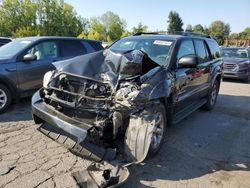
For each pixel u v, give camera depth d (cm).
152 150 396
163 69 426
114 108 348
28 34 5753
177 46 500
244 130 571
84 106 361
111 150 358
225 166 404
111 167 349
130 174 359
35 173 346
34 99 417
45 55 658
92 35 6356
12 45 656
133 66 380
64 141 389
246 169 399
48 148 415
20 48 624
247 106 787
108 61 411
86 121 359
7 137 447
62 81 393
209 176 372
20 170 351
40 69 632
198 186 346
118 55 412
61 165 368
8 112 580
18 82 595
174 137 502
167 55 479
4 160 372
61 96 388
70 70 396
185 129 552
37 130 441
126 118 354
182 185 345
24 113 577
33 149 409
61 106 383
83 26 8012
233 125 600
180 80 478
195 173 377
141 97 353
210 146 473
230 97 914
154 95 373
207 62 647
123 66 385
